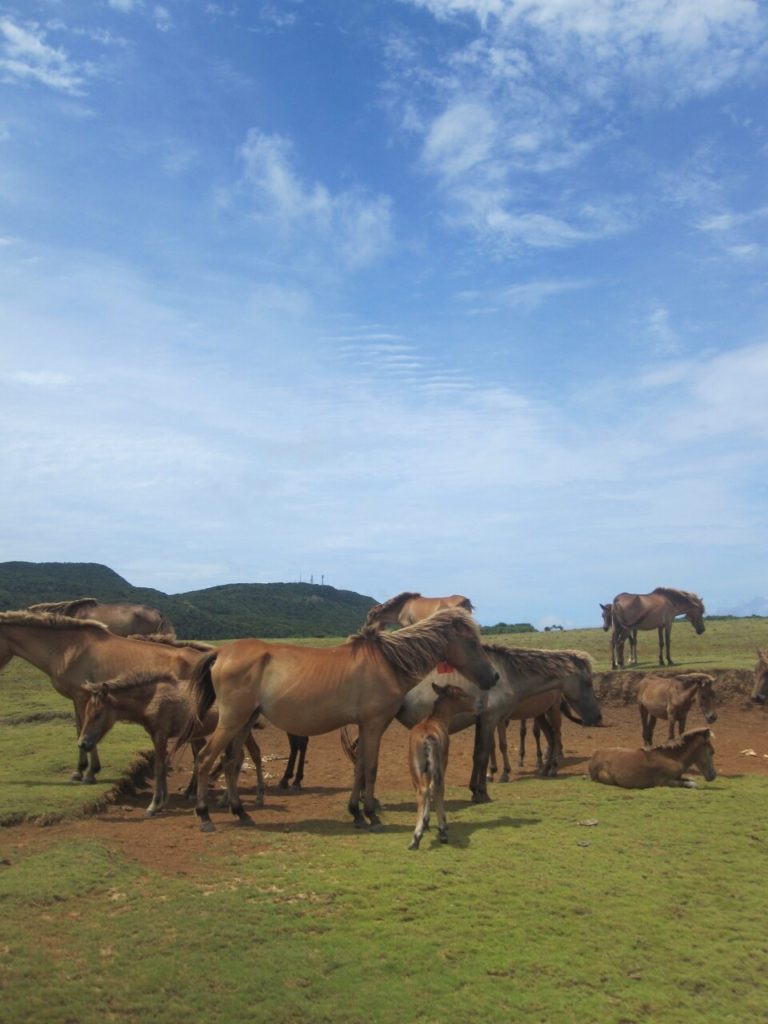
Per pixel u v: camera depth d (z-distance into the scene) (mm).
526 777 13664
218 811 11266
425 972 6336
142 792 12414
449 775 13977
